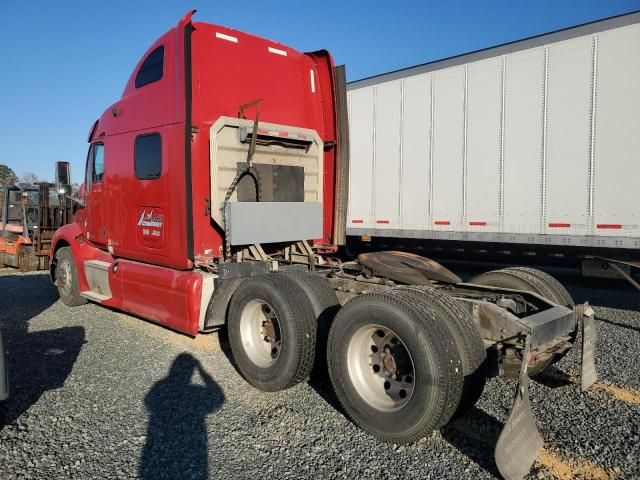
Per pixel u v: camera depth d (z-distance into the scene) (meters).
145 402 4.12
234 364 5.08
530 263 9.07
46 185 12.68
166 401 4.14
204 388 4.44
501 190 8.43
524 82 8.09
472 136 8.76
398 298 3.39
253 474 3.04
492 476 3.01
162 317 5.60
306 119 6.36
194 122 5.18
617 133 7.19
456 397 3.13
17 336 6.14
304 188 6.15
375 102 10.19
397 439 3.31
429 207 9.44
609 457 3.20
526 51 8.03
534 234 8.09
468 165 8.83
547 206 7.93
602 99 7.30
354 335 3.59
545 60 7.84
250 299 4.46
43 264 12.89
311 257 5.37
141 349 5.56
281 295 4.18
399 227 9.93
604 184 7.34
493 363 3.51
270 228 5.29
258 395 4.29
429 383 3.12
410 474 3.04
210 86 5.34
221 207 5.18
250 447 3.38
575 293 8.76
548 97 7.83
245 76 5.67
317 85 6.52
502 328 3.45
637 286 6.09
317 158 6.30
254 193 5.57
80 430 3.61
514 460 2.91
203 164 5.28
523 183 8.17
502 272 4.95
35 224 13.00
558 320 3.67
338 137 6.36
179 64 5.23
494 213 8.54
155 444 3.41
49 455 3.25
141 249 6.02
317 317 4.23
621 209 7.20
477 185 8.73
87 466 3.12
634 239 7.12
